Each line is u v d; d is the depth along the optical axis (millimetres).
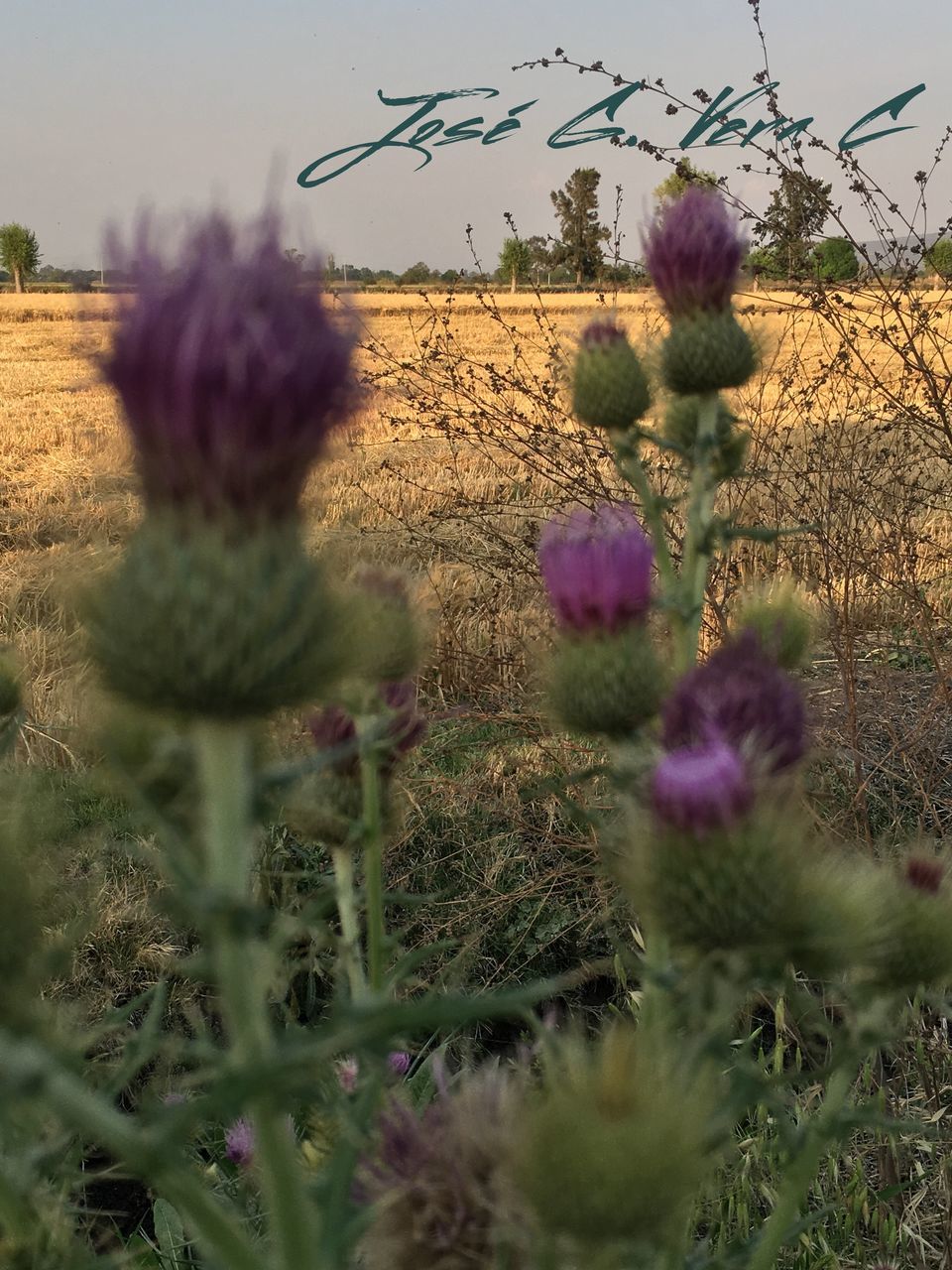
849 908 1609
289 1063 939
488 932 5113
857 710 5406
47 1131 1504
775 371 6910
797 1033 3949
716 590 5453
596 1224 1095
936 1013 3906
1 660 2227
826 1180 3613
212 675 1005
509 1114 1496
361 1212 1300
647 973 1587
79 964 4371
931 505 6211
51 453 17797
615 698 2084
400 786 4473
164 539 1039
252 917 964
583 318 2992
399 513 11016
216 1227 956
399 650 2160
